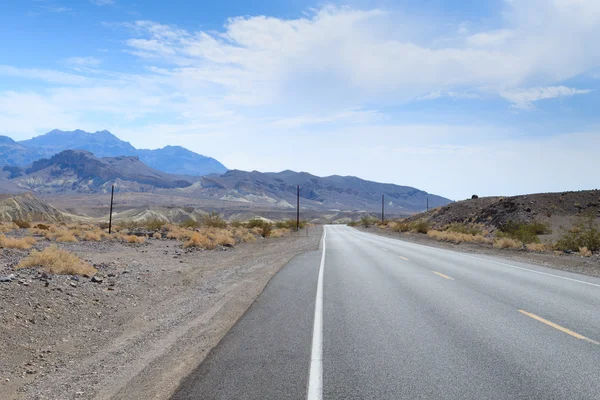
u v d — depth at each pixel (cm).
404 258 2112
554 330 724
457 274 1484
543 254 2314
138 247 2470
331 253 2425
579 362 559
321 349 616
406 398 446
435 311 879
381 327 745
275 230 5116
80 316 833
